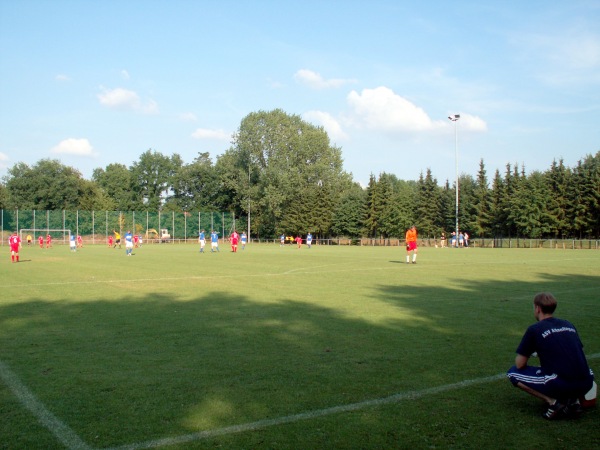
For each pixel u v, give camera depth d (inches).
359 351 340.8
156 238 3262.8
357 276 868.6
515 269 1024.2
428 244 3181.6
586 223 2608.3
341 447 195.8
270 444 198.1
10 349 347.9
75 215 3026.6
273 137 3356.3
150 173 4761.3
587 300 578.6
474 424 218.2
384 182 3307.1
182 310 509.0
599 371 295.7
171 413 229.5
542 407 238.7
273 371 294.0
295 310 507.8
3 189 3949.3
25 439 203.3
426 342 366.9
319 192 3479.3
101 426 215.6
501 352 337.7
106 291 658.8
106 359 321.4
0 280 796.0
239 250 2158.0
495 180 3011.8
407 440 202.2
